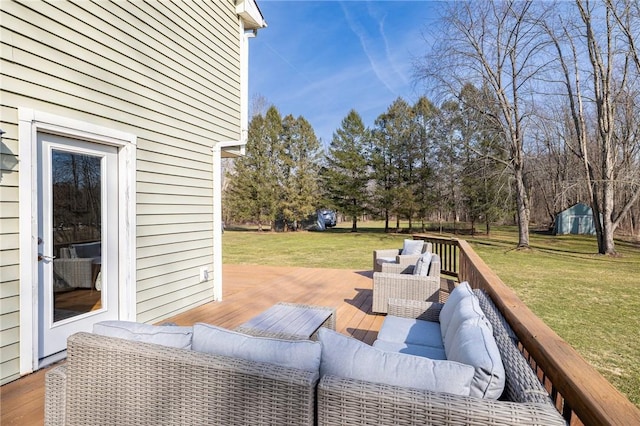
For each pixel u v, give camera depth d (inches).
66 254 117.2
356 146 822.5
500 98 506.0
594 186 476.4
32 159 104.4
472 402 43.7
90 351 60.7
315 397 50.2
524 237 500.1
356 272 281.7
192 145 178.2
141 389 57.4
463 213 721.6
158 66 154.6
